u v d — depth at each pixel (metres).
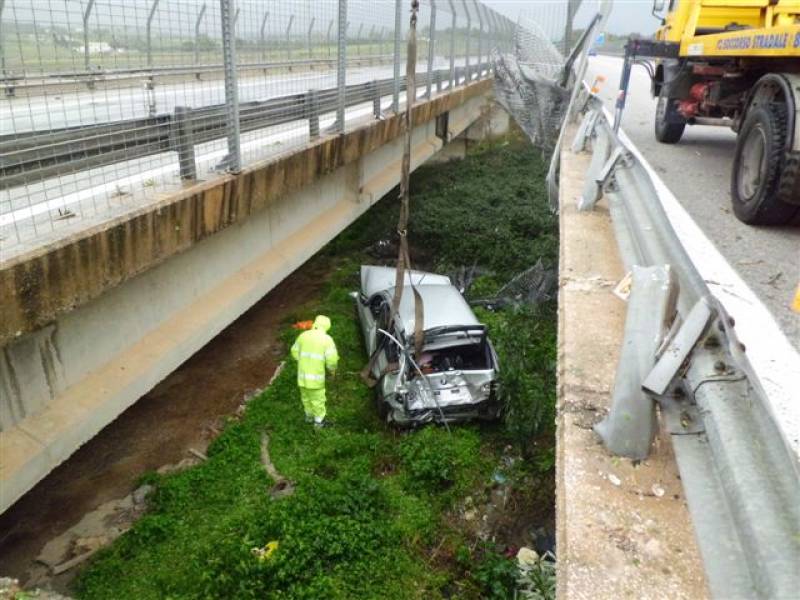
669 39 8.03
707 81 7.55
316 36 7.19
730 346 1.73
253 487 6.29
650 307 2.10
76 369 4.00
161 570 5.32
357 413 7.73
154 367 4.57
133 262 3.95
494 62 16.70
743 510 1.41
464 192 15.84
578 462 2.06
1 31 3.30
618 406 2.07
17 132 3.25
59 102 3.69
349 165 9.23
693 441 1.82
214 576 5.15
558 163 7.91
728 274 3.91
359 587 5.25
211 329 5.40
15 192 3.72
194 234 4.61
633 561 1.70
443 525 6.09
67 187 3.95
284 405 7.61
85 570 5.32
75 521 5.93
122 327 4.41
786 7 6.67
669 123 8.49
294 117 6.35
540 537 5.95
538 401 6.85
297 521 5.76
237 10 5.49
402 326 7.64
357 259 12.56
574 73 11.38
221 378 8.24
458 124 18.11
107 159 3.87
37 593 3.27
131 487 6.36
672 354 1.89
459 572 5.59
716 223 4.97
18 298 3.11
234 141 5.05
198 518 5.91
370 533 5.73
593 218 5.00
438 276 10.20
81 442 3.88
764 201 4.58
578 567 1.68
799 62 5.13
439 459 6.77
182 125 4.52
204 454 6.83
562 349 2.83
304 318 9.88
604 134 5.59
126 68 4.23
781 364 2.87
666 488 1.96
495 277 11.58
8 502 3.40
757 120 4.73
